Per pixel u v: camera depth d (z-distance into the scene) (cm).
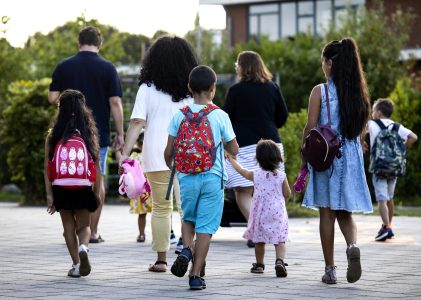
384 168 2303
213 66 6856
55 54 6209
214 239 2325
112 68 2181
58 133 1599
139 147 2375
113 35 6375
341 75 1539
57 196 1580
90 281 1527
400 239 2334
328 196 1518
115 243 2192
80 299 1330
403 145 2347
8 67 5728
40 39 6197
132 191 1656
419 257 1888
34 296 1358
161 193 1658
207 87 1501
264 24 8075
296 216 3300
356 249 1462
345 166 1517
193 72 1509
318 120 1552
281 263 1597
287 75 6262
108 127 2186
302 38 6656
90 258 1869
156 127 1677
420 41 7119
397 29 6303
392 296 1359
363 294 1380
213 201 1471
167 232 1653
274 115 2177
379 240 2283
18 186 5169
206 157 1466
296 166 3459
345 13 6562
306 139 1542
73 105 1612
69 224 1609
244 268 1722
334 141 1501
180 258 1422
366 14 6250
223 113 1502
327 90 1546
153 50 1691
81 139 1592
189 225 1500
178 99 1680
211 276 1605
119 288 1445
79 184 1571
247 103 2141
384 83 5928
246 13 8138
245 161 2134
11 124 3947
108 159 4212
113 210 3578
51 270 1672
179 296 1360
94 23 6169
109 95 2177
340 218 1555
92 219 2200
